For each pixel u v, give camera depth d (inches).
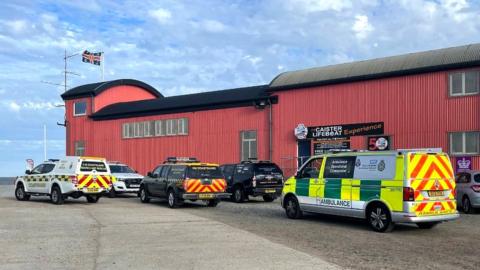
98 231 496.1
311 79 1099.9
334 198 553.0
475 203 658.8
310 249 400.2
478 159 863.1
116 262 347.3
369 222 512.7
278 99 1150.3
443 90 910.4
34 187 884.6
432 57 943.0
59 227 525.3
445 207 499.5
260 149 1176.2
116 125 1540.4
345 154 553.9
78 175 818.8
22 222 568.1
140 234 475.8
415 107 943.7
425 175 491.8
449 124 900.6
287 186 619.2
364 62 1063.0
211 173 783.1
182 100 1402.6
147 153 1444.4
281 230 509.0
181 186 754.2
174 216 634.2
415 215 478.0
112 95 1680.6
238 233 482.9
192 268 328.2
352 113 1027.9
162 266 334.3
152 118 1434.5
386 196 494.9
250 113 1203.2
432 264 344.5
